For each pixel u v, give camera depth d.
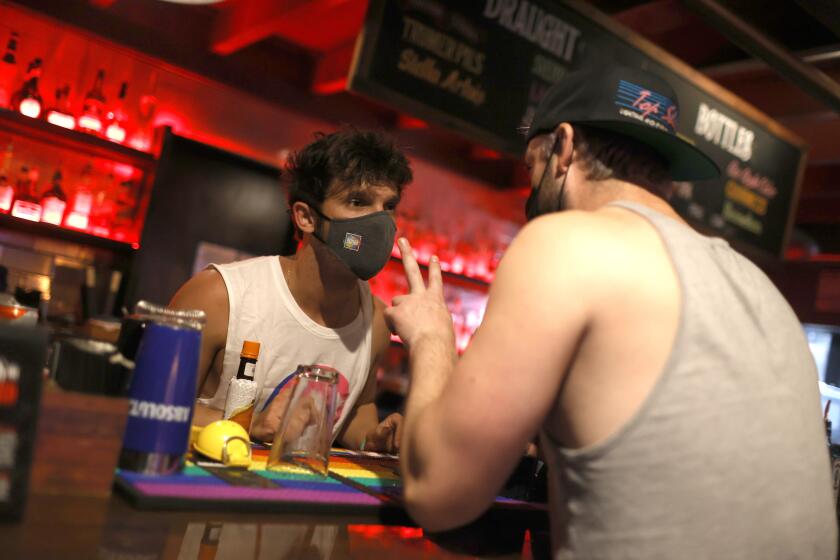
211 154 3.62
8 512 0.78
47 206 3.22
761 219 4.11
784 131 4.07
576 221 0.93
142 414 1.01
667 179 1.09
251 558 0.82
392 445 1.69
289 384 1.71
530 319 0.86
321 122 3.98
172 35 3.53
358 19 3.37
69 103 3.34
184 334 1.04
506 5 3.09
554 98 1.11
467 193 4.53
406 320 1.13
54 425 0.88
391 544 0.99
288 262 1.89
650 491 0.85
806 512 0.90
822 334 5.46
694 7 2.81
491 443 0.86
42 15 3.19
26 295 1.48
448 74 2.98
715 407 0.86
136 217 3.50
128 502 0.90
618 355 0.87
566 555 0.90
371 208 1.80
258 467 1.22
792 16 3.22
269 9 3.19
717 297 0.91
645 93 1.05
